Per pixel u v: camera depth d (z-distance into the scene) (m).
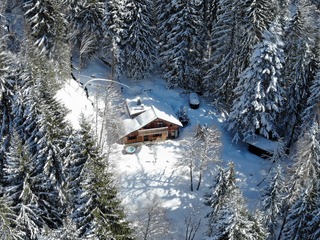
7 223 24.05
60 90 46.59
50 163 28.30
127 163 44.91
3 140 30.05
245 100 44.94
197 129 45.69
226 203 27.17
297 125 45.44
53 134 28.39
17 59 35.06
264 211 33.09
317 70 43.31
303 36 42.47
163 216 39.25
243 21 45.22
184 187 43.06
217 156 44.09
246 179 44.66
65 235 19.92
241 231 22.92
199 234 38.41
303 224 29.78
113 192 22.69
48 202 28.84
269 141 46.62
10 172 26.08
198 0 53.09
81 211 22.20
